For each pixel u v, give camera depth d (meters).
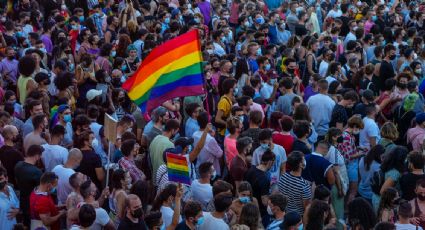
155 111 23.86
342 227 21.42
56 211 19.50
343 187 22.19
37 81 26.86
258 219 18.28
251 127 24.23
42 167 22.03
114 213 19.27
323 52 34.91
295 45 37.75
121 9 42.25
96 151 23.38
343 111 26.77
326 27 43.88
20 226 18.62
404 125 29.22
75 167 20.83
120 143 22.56
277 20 42.22
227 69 29.84
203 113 23.77
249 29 39.53
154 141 22.53
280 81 28.75
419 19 46.19
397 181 21.67
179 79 21.53
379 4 47.34
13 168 21.80
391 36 41.50
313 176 21.77
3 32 35.59
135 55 32.50
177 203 18.34
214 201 18.11
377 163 23.16
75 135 23.00
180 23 39.88
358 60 36.16
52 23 37.03
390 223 17.42
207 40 37.22
